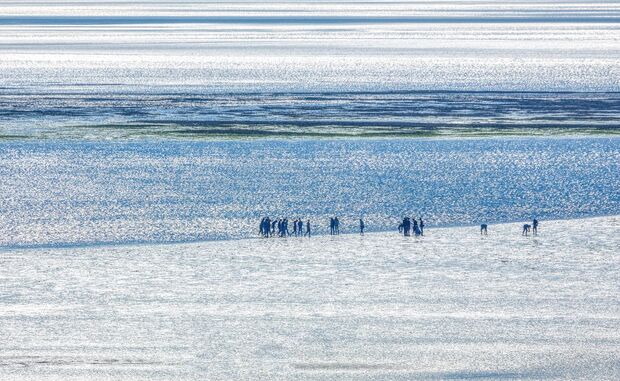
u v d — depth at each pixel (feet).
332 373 442.09
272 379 435.12
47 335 484.33
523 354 465.06
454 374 441.68
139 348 469.16
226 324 503.20
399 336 488.02
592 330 497.05
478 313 522.47
